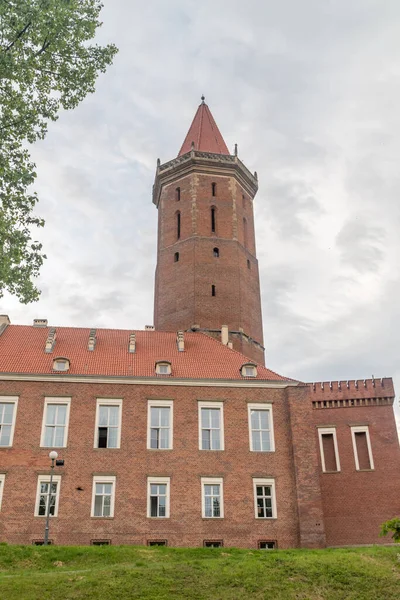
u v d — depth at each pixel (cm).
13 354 4753
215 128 7581
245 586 2598
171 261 6506
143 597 2416
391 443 5316
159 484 4319
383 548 3694
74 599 2350
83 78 2981
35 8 2697
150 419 4497
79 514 4128
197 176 6731
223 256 6412
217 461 4419
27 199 2811
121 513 4172
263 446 4538
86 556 3197
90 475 4247
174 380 4616
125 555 3259
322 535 4209
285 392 4716
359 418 5447
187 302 6175
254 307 6475
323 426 5466
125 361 4834
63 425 4378
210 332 6009
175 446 4425
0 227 2723
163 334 5459
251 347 6184
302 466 4419
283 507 4344
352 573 2834
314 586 2662
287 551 3647
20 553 3153
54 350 4881
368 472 5241
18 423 4322
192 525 4212
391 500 5131
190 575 2700
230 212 6656
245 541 4212
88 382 4528
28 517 4069
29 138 2858
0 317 5328
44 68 2923
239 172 6950
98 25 2952
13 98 2817
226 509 4288
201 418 4553
